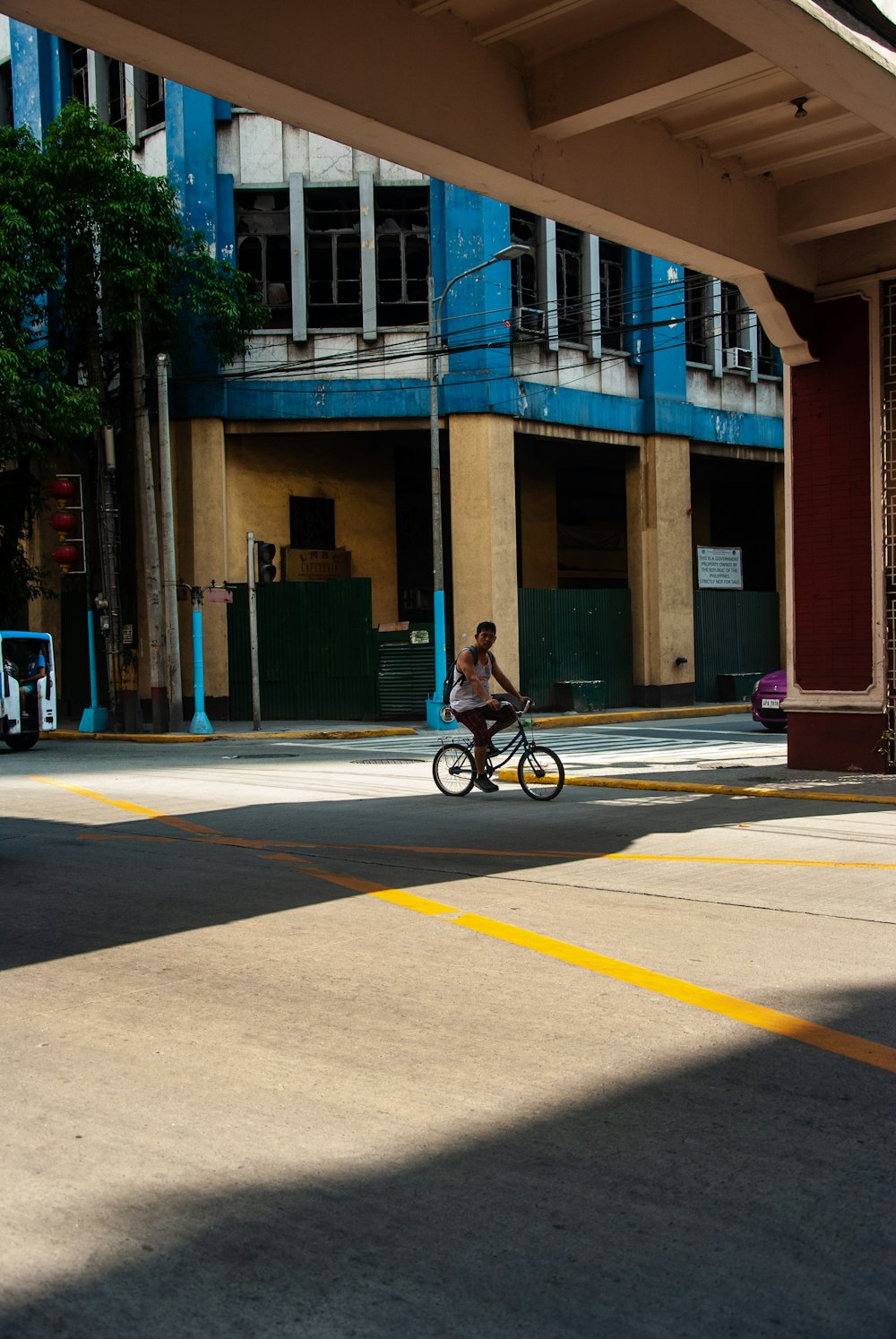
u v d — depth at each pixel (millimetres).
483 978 5141
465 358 25297
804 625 13867
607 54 9797
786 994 4859
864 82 9234
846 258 13453
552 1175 3232
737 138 11781
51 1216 3031
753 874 7531
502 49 10023
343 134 9344
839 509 13570
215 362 25672
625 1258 2791
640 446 28484
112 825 10523
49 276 22859
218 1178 3240
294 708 27031
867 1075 3961
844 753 13562
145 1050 4316
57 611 31719
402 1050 4250
